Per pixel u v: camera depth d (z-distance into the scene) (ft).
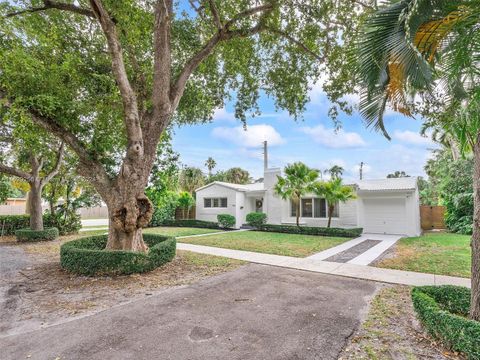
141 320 13.43
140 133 23.80
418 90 11.22
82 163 24.48
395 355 10.32
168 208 70.13
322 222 55.83
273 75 33.86
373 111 12.57
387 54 10.50
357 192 52.70
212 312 14.44
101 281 19.98
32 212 43.01
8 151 40.60
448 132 14.74
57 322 13.32
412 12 9.48
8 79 21.12
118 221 23.40
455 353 10.21
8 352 10.62
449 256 28.43
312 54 30.63
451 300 13.39
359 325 12.91
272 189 62.18
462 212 49.32
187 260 27.14
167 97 25.50
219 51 31.83
